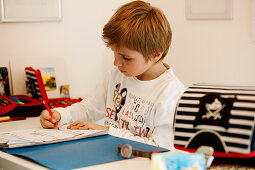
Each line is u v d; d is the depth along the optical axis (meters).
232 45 2.12
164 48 1.35
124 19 1.28
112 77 1.53
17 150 1.02
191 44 2.32
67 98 2.03
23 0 1.95
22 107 1.67
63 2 2.08
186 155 0.73
